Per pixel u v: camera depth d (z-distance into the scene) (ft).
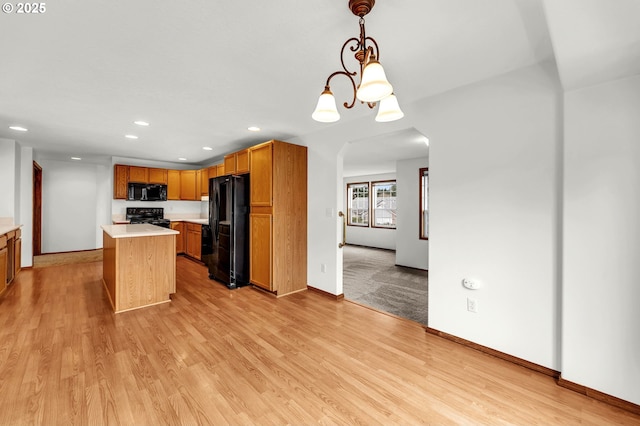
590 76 5.28
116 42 5.57
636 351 5.28
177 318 9.32
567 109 5.91
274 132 12.41
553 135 6.28
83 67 6.57
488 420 5.05
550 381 6.19
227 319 9.32
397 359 7.03
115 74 6.94
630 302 5.32
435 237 8.30
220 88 7.78
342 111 9.72
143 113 9.86
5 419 4.82
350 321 9.33
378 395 5.68
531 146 6.57
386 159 18.61
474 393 5.78
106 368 6.40
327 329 8.70
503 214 7.01
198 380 6.04
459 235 7.80
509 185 6.91
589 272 5.72
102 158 19.48
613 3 3.39
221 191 13.46
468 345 7.64
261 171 12.16
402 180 18.78
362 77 3.97
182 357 6.94
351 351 7.39
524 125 6.66
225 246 13.08
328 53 6.02
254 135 12.98
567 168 5.92
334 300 11.39
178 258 19.95
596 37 4.07
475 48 5.84
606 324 5.56
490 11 4.69
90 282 13.25
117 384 5.83
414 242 18.17
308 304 10.89
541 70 6.42
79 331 8.22
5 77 7.06
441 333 8.22
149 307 10.30
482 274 7.37
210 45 5.70
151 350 7.24
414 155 17.11
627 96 5.33
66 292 11.76
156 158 19.53
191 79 7.23
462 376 6.35
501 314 7.07
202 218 22.59
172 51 5.92
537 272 6.53
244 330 8.52
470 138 7.55
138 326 8.65
